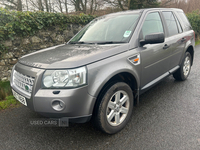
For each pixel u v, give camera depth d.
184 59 3.97
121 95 2.44
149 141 2.15
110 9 11.54
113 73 2.08
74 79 1.82
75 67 1.84
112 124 2.27
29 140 2.27
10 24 4.19
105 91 2.09
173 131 2.33
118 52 2.28
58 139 2.28
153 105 3.12
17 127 2.59
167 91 3.72
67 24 5.54
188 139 2.15
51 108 1.83
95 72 1.95
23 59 2.39
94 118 2.12
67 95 1.78
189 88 3.79
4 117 2.88
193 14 12.21
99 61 2.04
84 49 2.40
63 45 3.07
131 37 2.55
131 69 2.35
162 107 3.03
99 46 2.49
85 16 6.01
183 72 4.10
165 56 3.16
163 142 2.12
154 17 3.14
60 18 5.25
